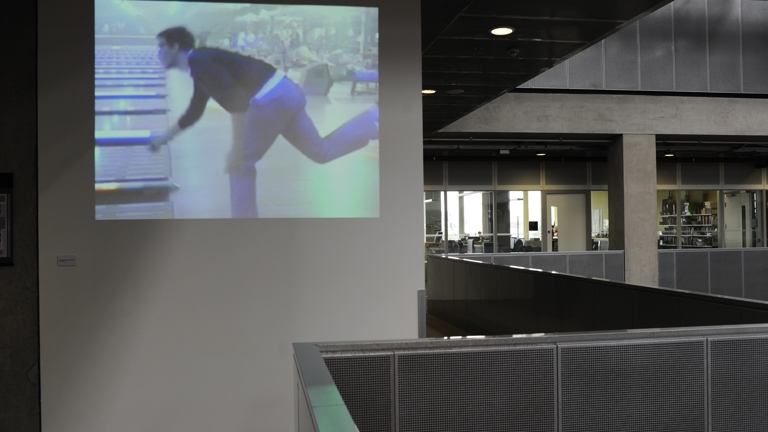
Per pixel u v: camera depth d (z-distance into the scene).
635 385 3.40
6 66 4.69
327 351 3.15
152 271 4.79
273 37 4.98
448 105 10.59
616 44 12.91
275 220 4.93
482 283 9.52
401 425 3.19
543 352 3.31
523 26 6.55
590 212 17.02
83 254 4.73
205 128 4.89
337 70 5.04
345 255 5.00
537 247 16.89
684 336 3.46
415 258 5.08
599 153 16.55
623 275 13.23
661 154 16.45
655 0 5.85
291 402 4.89
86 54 4.76
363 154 5.05
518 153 16.38
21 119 4.70
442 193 16.69
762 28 13.46
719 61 13.27
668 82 13.07
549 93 12.97
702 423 3.47
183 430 4.78
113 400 4.73
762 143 16.19
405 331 5.05
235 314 4.86
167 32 4.86
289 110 4.99
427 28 6.61
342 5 5.06
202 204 4.86
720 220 17.92
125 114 4.80
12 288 4.68
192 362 4.80
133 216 4.78
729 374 3.50
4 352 4.67
